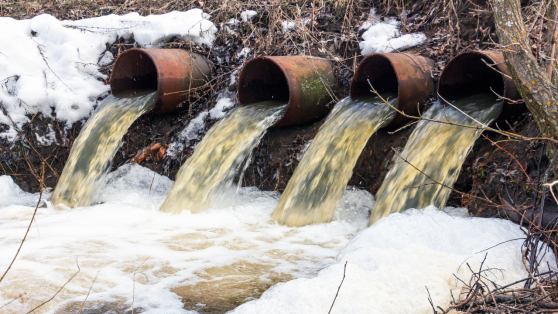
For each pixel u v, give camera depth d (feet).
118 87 29.55
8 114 30.04
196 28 30.48
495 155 19.24
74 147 27.78
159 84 26.61
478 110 20.10
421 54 25.02
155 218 22.18
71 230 19.65
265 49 29.19
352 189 23.40
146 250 17.42
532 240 14.30
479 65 22.13
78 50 31.60
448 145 19.08
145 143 29.60
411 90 21.67
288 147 25.82
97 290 13.58
